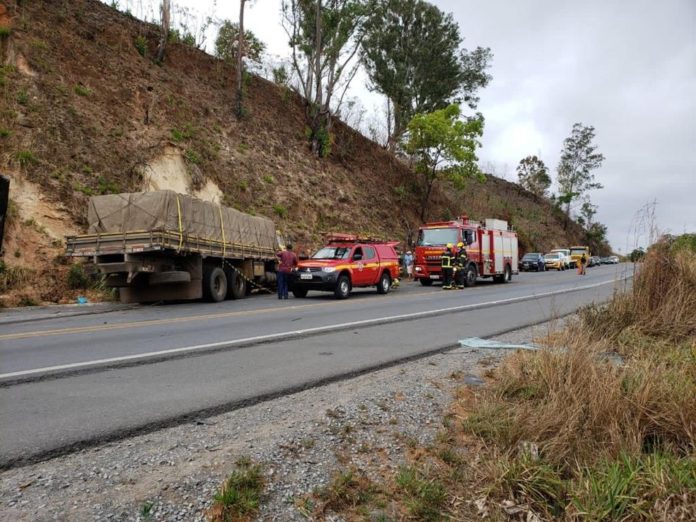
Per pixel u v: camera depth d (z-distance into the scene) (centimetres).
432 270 2314
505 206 5728
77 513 291
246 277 1778
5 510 292
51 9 2414
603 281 2497
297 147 3312
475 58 4534
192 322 1085
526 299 1562
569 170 6994
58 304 1506
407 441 408
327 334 913
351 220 3186
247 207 2577
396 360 691
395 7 4175
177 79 2864
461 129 3569
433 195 4325
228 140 2839
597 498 313
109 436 408
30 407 480
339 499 323
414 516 313
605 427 396
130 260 1391
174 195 1469
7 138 1802
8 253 1578
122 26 2783
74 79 2256
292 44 3462
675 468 335
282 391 540
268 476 341
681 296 789
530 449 370
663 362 541
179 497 311
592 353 530
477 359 694
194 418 454
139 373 616
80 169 1941
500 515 316
